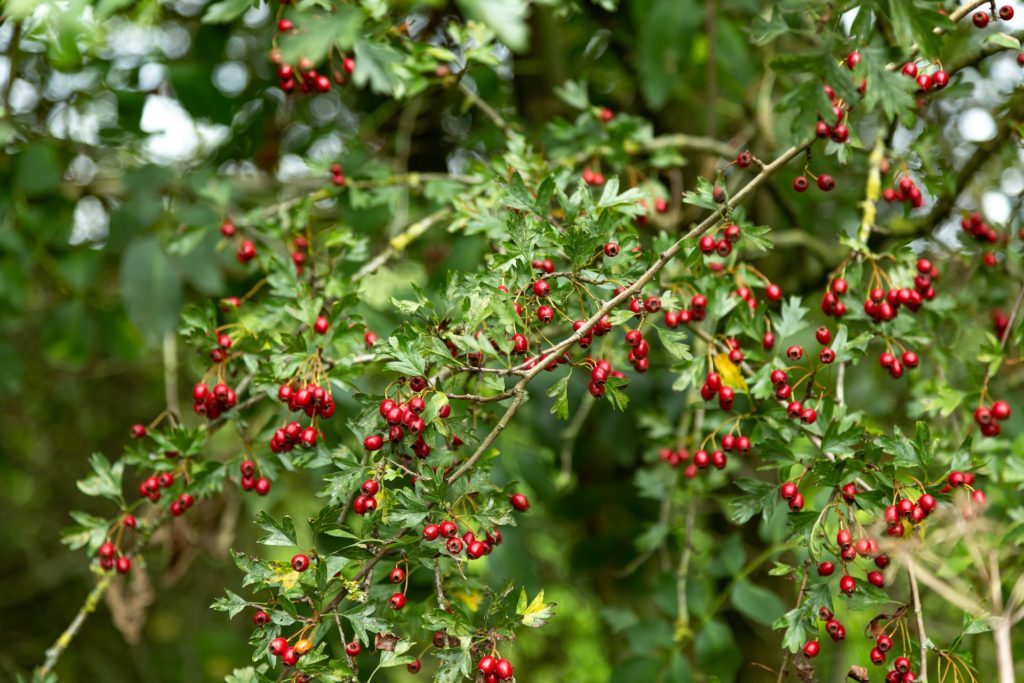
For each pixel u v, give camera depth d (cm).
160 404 291
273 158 240
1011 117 204
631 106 249
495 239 189
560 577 292
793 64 184
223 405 190
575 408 225
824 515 181
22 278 225
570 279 179
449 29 201
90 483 192
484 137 223
